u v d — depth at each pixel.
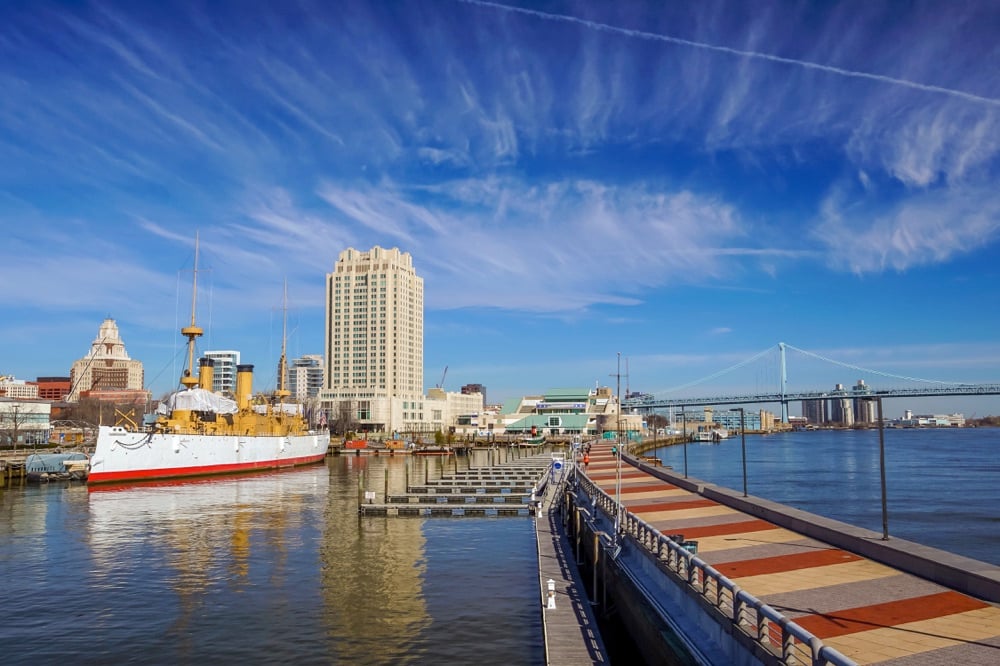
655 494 55.16
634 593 28.06
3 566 45.38
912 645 18.03
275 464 132.50
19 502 78.81
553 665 23.70
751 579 25.14
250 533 57.56
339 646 30.38
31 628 32.72
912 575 25.23
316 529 59.59
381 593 38.72
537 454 184.00
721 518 40.53
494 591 39.19
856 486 107.50
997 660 16.94
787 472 136.75
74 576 42.56
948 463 157.62
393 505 68.00
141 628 32.72
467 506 68.38
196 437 109.31
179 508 73.62
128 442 98.50
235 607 36.00
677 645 21.19
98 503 77.88
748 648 18.06
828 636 18.91
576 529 45.91
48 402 199.38
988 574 22.06
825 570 26.33
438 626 33.03
